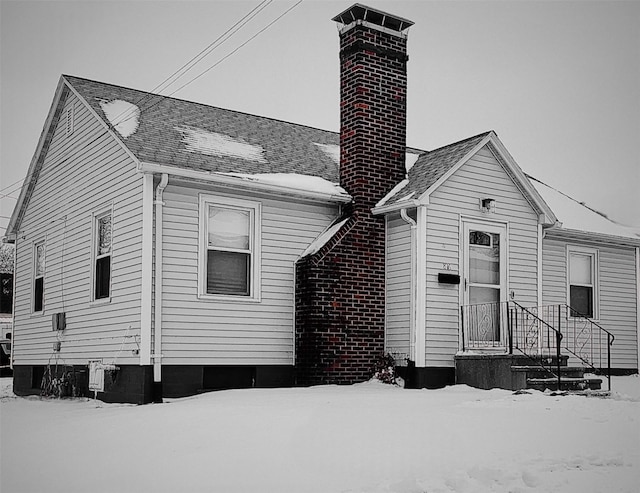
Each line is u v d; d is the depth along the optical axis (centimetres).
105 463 780
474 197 1554
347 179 1588
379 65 1619
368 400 1122
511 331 1435
